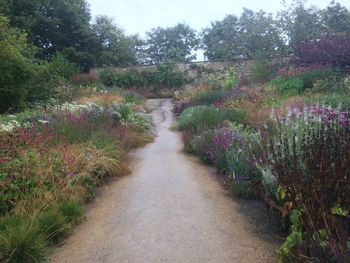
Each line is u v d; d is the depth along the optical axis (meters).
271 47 21.50
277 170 3.50
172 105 17.95
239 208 4.62
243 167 5.42
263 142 5.63
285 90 12.41
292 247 3.08
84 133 7.62
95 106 10.91
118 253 3.60
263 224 4.12
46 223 3.98
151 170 6.59
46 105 13.18
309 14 22.05
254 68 18.08
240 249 3.55
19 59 13.00
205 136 7.70
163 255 3.48
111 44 32.50
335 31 21.89
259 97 12.18
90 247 3.78
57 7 28.64
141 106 16.48
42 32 28.20
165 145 9.14
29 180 4.71
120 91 19.61
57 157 5.50
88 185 5.34
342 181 3.08
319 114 5.57
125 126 9.73
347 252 2.56
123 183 5.92
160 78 23.75
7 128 6.98
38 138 6.06
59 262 3.53
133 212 4.61
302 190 3.19
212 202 4.84
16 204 4.31
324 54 14.30
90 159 6.00
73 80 22.11
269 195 4.17
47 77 15.66
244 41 23.48
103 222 4.39
